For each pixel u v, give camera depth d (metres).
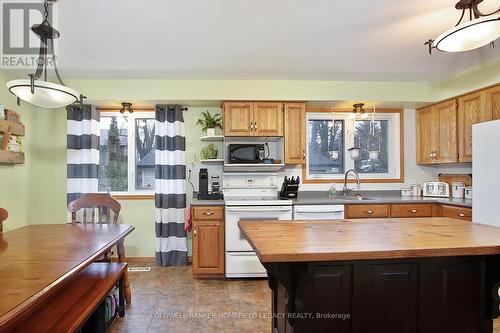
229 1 1.91
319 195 4.05
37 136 3.73
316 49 2.68
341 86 3.64
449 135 3.54
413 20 2.17
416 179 4.14
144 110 4.00
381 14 2.09
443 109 3.65
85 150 3.70
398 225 1.89
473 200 2.87
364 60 2.94
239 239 3.28
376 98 3.66
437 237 1.55
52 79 3.38
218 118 3.96
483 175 2.75
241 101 3.61
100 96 3.45
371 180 4.11
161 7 1.97
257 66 3.10
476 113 3.19
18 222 3.39
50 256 1.67
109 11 2.00
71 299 1.71
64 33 2.31
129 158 4.02
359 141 4.18
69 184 3.66
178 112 3.79
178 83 3.51
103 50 2.63
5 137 3.07
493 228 1.80
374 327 1.58
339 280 1.56
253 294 2.92
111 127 4.03
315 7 2.00
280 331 1.79
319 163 4.13
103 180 4.00
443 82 3.60
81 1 1.88
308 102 3.75
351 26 2.26
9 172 3.24
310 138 4.12
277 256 1.24
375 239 1.50
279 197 3.82
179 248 3.79
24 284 1.28
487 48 2.65
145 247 3.96
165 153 3.77
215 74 3.35
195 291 2.99
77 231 2.34
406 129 4.13
